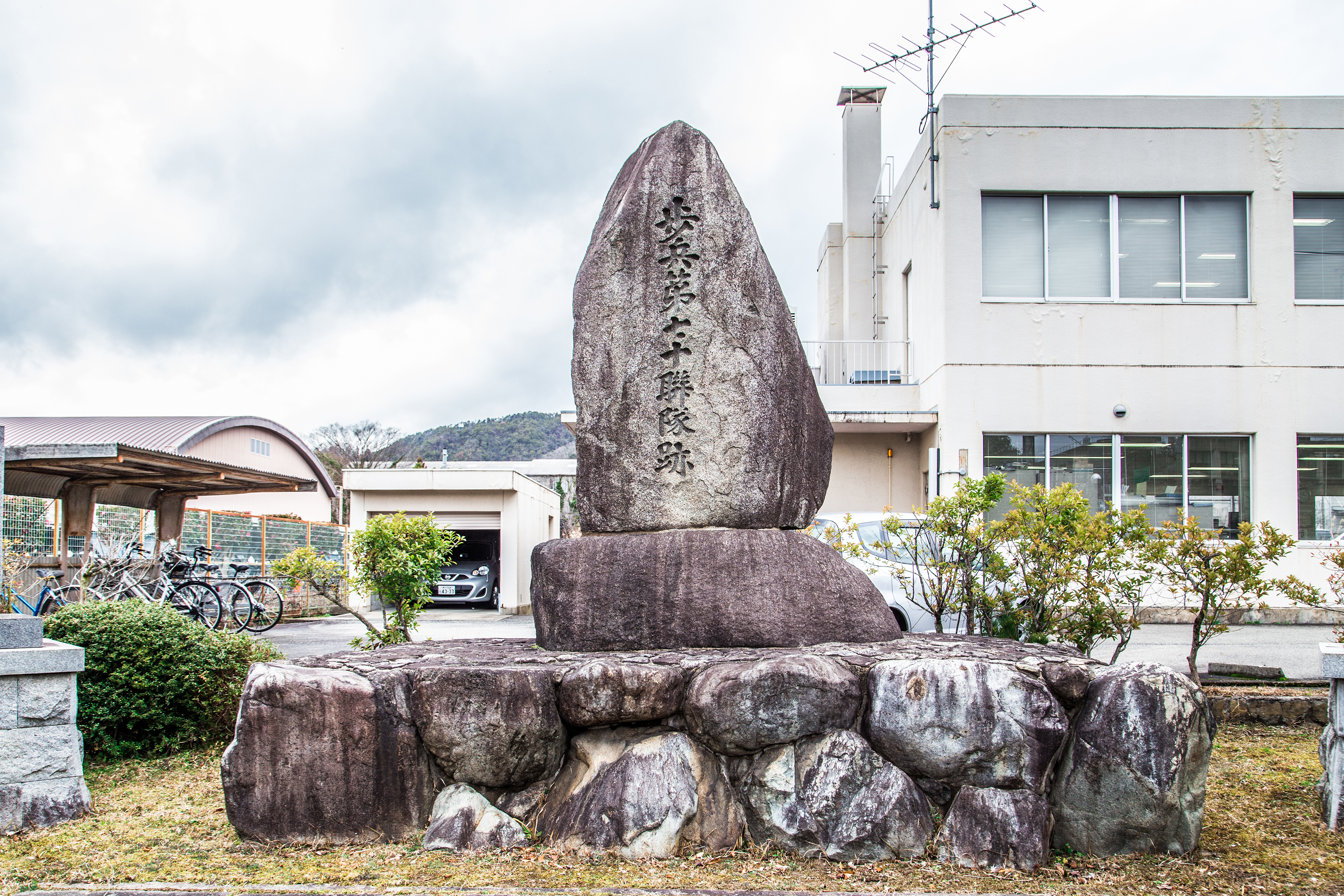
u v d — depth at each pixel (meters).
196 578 13.48
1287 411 13.05
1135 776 3.77
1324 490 13.13
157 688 5.93
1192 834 3.86
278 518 19.48
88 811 4.63
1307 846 4.00
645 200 5.35
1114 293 13.17
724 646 4.83
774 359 5.25
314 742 4.01
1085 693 3.97
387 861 3.80
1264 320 13.08
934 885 3.55
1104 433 13.14
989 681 3.92
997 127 13.23
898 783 3.90
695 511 5.14
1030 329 13.17
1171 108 13.16
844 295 17.42
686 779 3.95
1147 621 12.42
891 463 14.57
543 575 5.16
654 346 5.27
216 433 19.66
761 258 5.35
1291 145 13.12
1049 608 6.55
